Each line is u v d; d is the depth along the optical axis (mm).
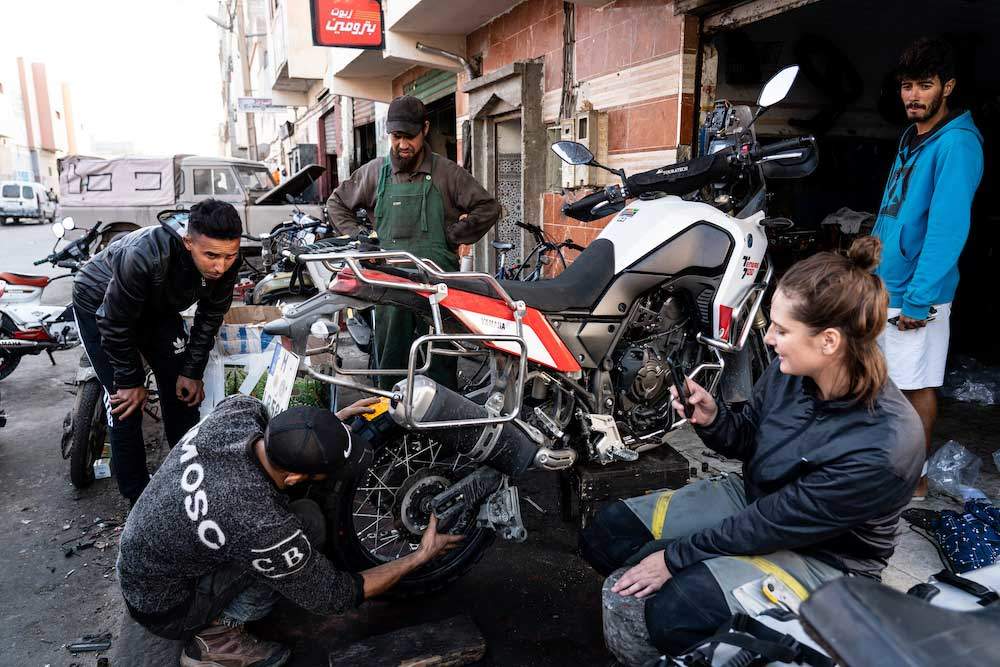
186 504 1828
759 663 1367
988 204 6020
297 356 2145
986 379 4633
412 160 3482
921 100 2719
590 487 2727
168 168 10359
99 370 2971
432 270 2064
